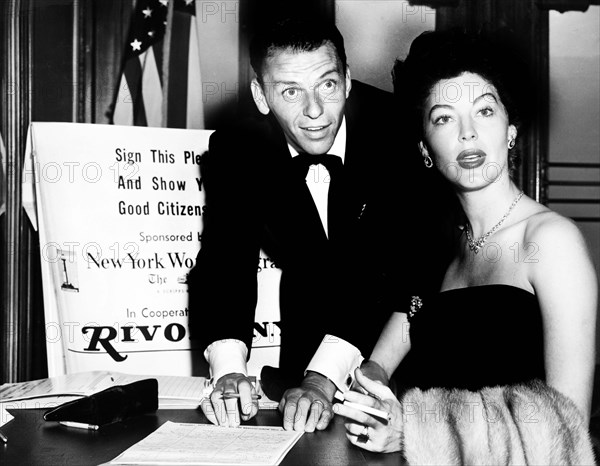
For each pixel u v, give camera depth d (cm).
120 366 298
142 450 143
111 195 299
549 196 374
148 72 353
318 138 202
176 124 355
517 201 176
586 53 372
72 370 294
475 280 181
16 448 151
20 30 341
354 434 147
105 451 148
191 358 305
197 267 216
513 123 179
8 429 166
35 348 349
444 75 175
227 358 191
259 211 217
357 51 351
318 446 149
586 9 368
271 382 229
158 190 304
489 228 179
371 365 193
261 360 290
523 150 349
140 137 303
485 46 177
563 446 132
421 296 198
